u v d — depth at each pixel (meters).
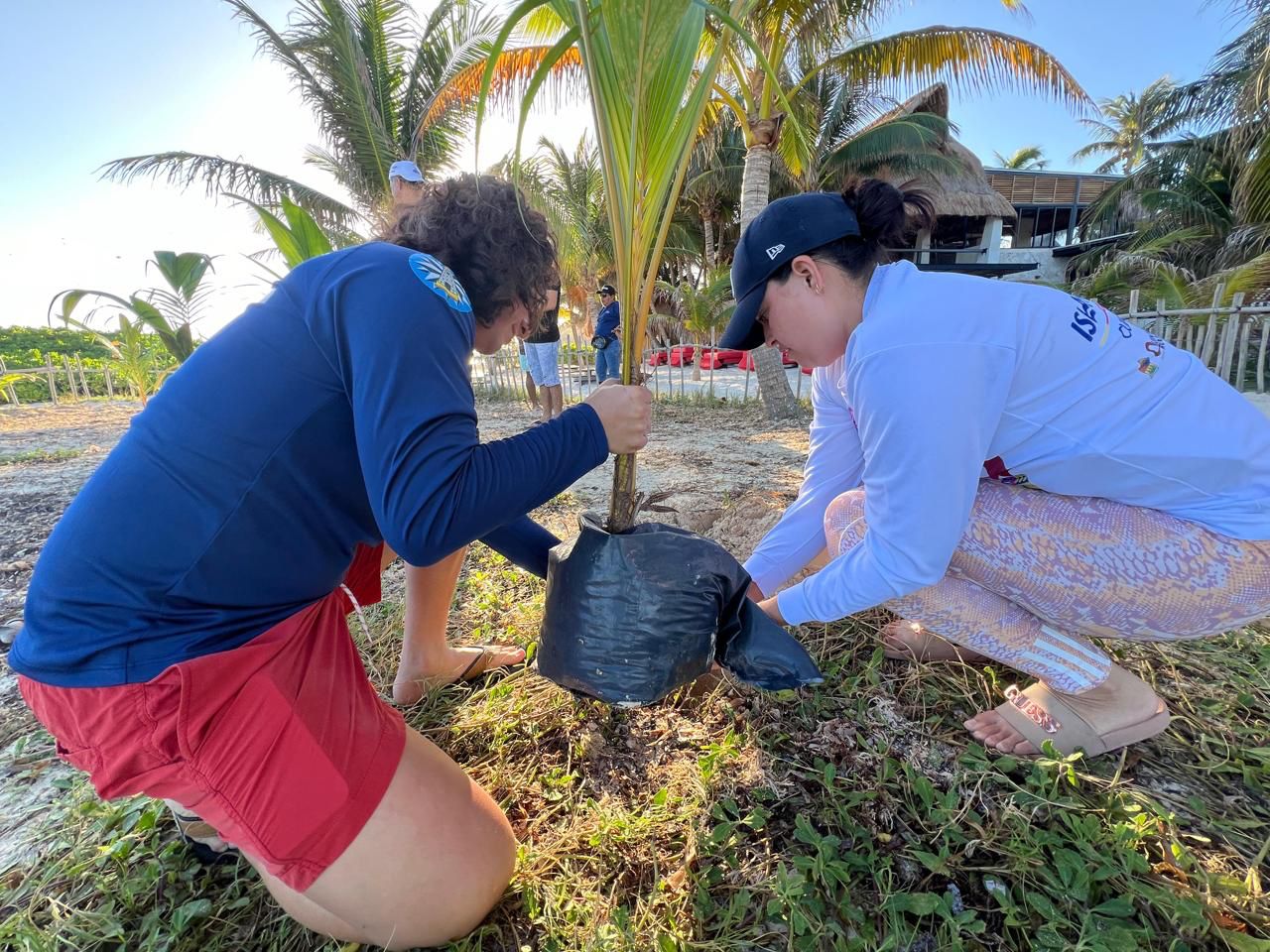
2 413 9.81
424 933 1.07
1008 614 1.40
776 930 1.11
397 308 0.95
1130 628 1.35
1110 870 1.11
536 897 1.18
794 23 6.22
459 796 1.13
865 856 1.23
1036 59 6.56
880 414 1.17
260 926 1.18
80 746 1.00
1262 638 1.87
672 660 1.22
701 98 1.11
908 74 7.29
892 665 1.80
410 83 10.20
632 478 1.26
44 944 1.09
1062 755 1.40
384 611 2.22
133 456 0.97
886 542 1.23
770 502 2.69
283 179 9.55
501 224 1.10
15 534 3.47
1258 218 10.45
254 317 1.02
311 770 1.00
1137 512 1.27
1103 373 1.21
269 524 0.99
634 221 1.14
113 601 0.94
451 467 0.92
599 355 8.45
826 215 1.23
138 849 1.29
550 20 5.98
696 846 1.25
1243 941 1.01
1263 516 1.18
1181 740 1.48
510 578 2.36
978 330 1.17
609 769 1.49
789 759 1.47
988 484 1.40
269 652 1.01
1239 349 5.79
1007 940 1.07
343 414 0.99
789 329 1.31
